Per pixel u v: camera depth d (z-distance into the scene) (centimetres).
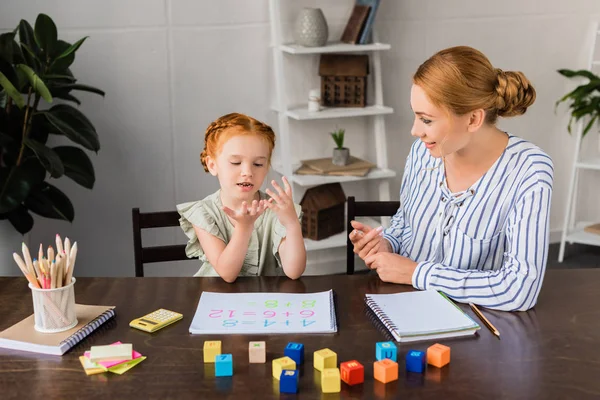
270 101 331
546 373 123
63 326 136
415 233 180
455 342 135
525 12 358
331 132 344
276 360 121
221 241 175
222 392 116
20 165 262
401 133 355
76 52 299
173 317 144
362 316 146
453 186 171
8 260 279
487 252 168
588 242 368
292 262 166
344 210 334
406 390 117
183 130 322
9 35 251
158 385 119
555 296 157
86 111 306
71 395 116
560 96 379
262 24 320
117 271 328
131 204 323
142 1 302
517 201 158
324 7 327
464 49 150
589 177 396
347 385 119
